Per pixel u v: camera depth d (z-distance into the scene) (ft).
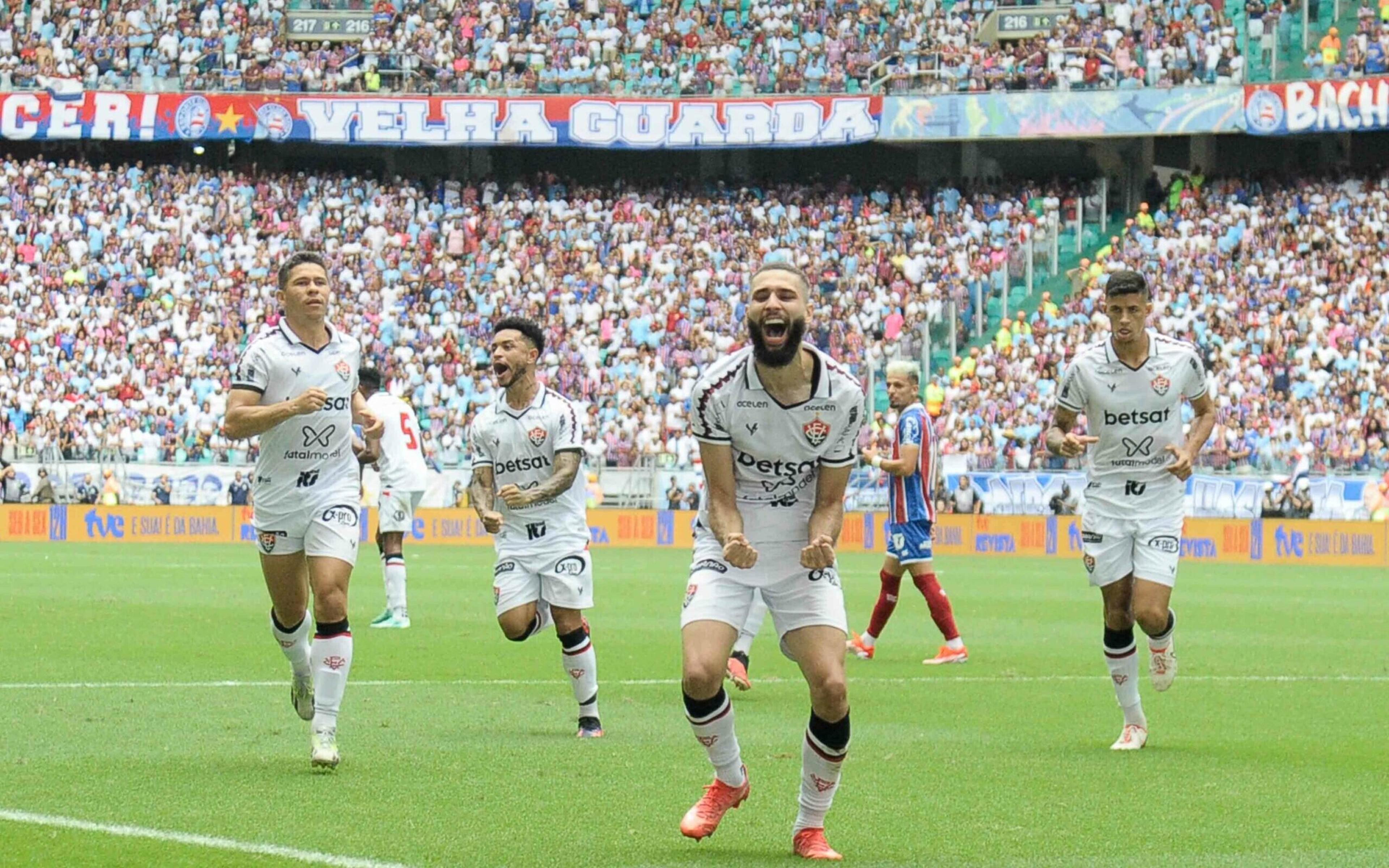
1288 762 29.48
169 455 122.01
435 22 144.36
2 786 25.57
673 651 49.67
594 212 139.85
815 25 143.13
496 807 24.53
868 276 132.77
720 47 142.41
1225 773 28.25
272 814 23.56
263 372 27.96
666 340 132.05
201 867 20.16
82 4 143.33
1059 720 35.42
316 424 28.14
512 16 145.18
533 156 147.84
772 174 146.61
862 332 129.49
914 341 127.24
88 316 130.72
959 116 133.39
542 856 21.30
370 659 46.06
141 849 21.07
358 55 142.41
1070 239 136.26
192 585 73.05
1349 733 33.53
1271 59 131.03
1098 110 131.34
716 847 22.16
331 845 21.54
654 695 39.29
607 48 143.54
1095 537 31.71
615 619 60.49
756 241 137.18
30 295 131.44
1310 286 123.75
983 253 133.69
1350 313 121.08
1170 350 31.40
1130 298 30.99
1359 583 84.84
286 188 140.26
